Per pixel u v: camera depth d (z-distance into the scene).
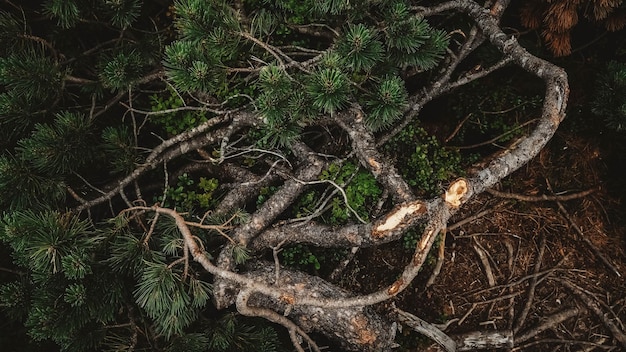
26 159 3.37
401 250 4.36
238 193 3.99
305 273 3.79
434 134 4.65
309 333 4.10
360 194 3.93
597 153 4.83
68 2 3.30
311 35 4.11
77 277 3.20
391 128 4.06
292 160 4.14
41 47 3.94
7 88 3.53
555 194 4.81
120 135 3.64
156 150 3.86
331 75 3.03
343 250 4.11
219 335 3.46
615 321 4.51
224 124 4.09
